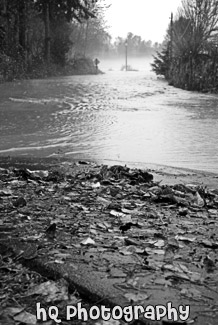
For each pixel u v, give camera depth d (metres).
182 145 7.17
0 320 1.95
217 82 18.81
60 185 4.50
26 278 2.31
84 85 21.61
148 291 2.18
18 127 8.88
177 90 19.59
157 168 5.68
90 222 3.20
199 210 3.70
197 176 5.24
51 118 10.14
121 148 6.99
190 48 23.38
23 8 30.89
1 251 2.64
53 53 39.06
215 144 7.23
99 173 5.05
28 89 18.52
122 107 12.56
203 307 2.06
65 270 2.37
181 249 2.72
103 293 2.15
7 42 28.64
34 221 3.19
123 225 3.11
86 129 8.68
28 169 5.34
